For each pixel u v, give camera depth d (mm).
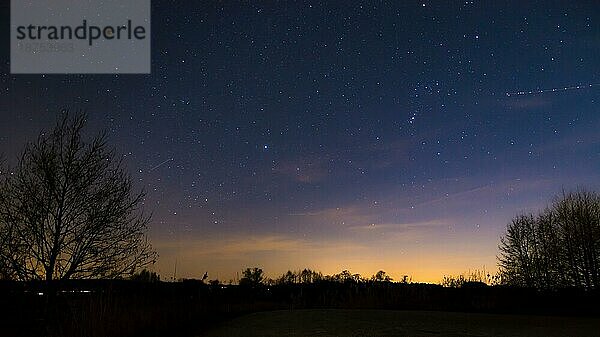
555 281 29531
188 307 16812
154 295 15867
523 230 31266
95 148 14930
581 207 30141
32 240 13789
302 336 12648
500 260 31734
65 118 14797
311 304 25250
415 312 20484
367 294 25359
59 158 14477
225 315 18906
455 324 15188
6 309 12695
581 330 13570
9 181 13938
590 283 28641
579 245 29391
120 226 14875
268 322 16234
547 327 14320
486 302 22406
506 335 12500
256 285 28234
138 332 13289
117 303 13414
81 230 14391
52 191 14172
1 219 13594
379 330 13695
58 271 14078
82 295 13742
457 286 25438
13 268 13320
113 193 14867
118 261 14820
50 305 13141
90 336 11781
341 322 15938
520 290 24125
